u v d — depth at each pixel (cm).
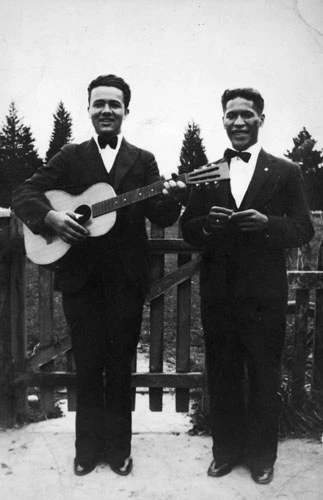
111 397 220
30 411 288
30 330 467
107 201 214
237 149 207
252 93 199
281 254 207
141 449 244
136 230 219
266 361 204
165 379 271
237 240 203
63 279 218
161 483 212
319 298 262
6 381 269
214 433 218
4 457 236
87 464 220
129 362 221
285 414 257
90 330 216
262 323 203
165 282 269
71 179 223
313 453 238
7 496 202
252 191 200
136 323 218
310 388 273
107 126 214
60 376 274
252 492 203
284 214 209
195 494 203
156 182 208
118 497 201
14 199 229
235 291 203
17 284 270
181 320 272
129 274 212
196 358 413
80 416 221
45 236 225
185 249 265
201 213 214
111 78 216
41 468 226
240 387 217
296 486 207
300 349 262
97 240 215
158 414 292
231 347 211
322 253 266
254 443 211
